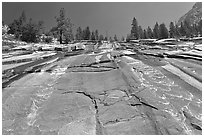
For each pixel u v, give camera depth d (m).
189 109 4.57
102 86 6.35
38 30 44.44
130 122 4.07
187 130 3.73
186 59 11.02
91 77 7.49
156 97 5.24
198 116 4.23
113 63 9.97
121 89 5.94
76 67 9.29
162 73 7.80
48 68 9.28
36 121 4.30
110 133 3.75
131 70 8.32
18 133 3.88
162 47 18.39
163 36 61.44
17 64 10.67
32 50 17.59
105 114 4.45
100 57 12.21
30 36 42.16
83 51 17.42
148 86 6.14
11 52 15.46
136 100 5.09
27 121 4.31
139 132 3.74
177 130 3.74
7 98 5.56
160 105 4.76
